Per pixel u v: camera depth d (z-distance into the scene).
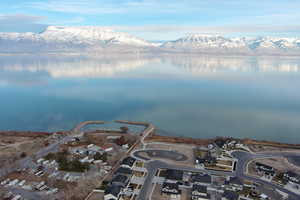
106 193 58.41
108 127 122.06
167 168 75.12
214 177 69.88
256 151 89.56
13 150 90.69
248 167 76.31
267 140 106.25
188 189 63.72
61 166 75.00
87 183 66.19
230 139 100.25
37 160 79.75
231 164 78.12
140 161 79.62
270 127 123.12
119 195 60.12
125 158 79.31
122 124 127.69
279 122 130.88
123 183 63.97
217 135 112.19
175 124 127.88
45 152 87.50
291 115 143.62
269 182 67.62
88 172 72.31
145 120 134.62
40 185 64.88
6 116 140.00
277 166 77.25
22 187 64.56
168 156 84.19
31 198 59.81
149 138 103.88
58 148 91.50
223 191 62.69
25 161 80.25
